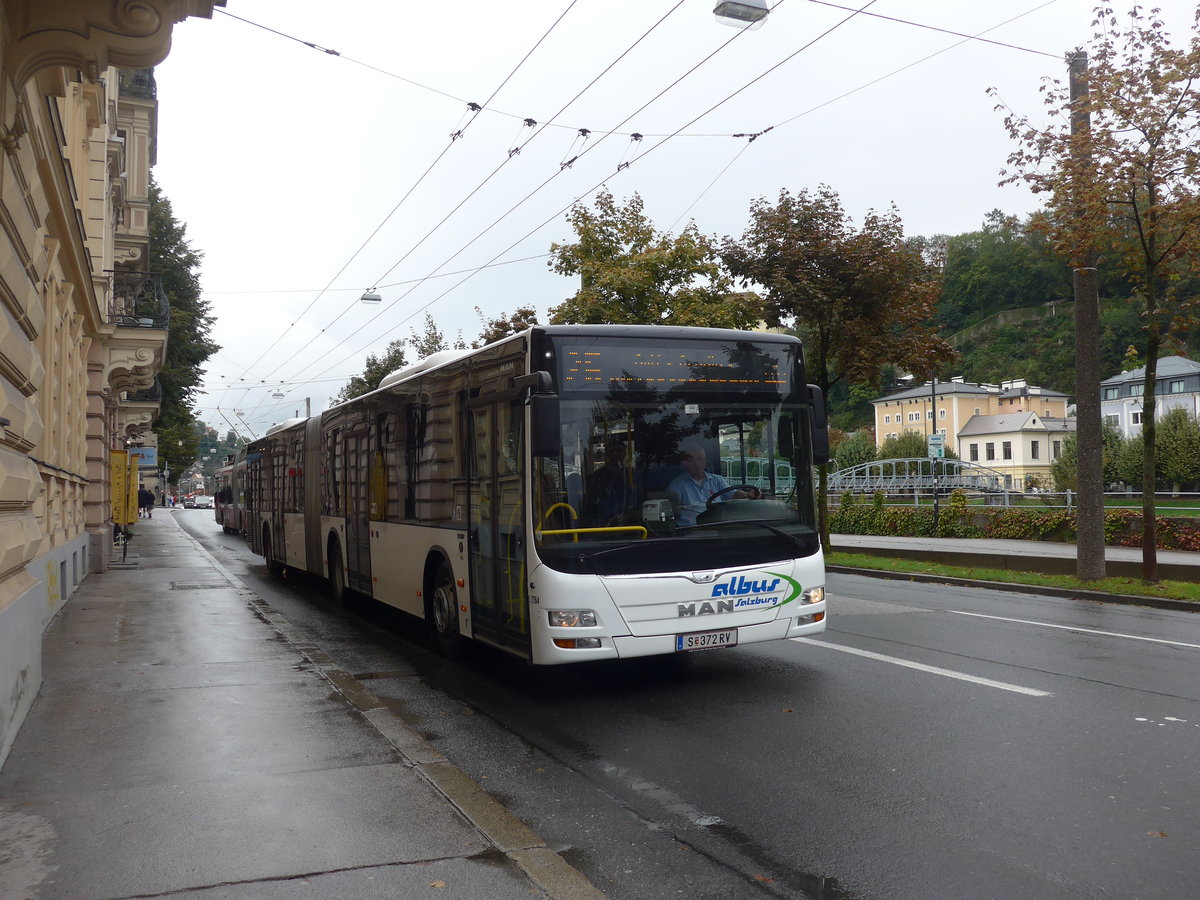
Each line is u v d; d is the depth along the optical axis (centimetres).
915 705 717
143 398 3366
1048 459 10731
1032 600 1416
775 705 728
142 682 798
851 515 3572
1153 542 1485
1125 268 1488
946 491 5344
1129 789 525
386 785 527
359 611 1364
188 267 4322
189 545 2992
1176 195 1373
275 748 600
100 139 1977
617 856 452
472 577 856
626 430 746
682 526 749
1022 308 12619
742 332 802
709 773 573
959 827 475
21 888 394
